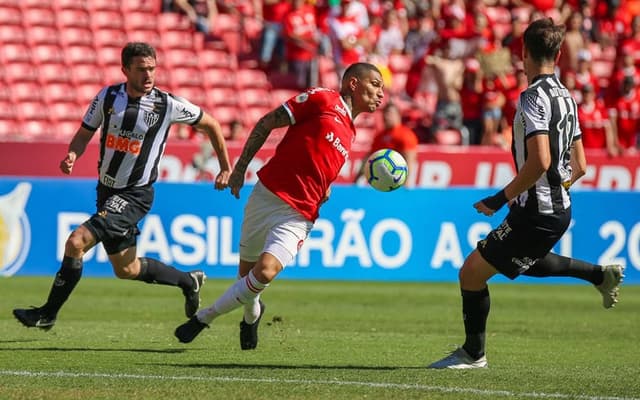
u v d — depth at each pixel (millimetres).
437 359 28453
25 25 77438
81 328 34562
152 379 23641
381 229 58438
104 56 78625
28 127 74000
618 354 31188
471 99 72000
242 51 82000
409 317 41875
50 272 55156
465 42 73000
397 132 61469
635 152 73125
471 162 67188
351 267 58062
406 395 22062
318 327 37062
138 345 30109
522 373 25844
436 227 59125
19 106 74438
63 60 77312
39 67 76375
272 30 79938
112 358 27156
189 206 56125
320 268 57781
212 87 79562
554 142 24500
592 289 58438
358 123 76625
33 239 55062
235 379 23859
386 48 80250
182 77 79312
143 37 80062
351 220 58031
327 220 57781
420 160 66562
